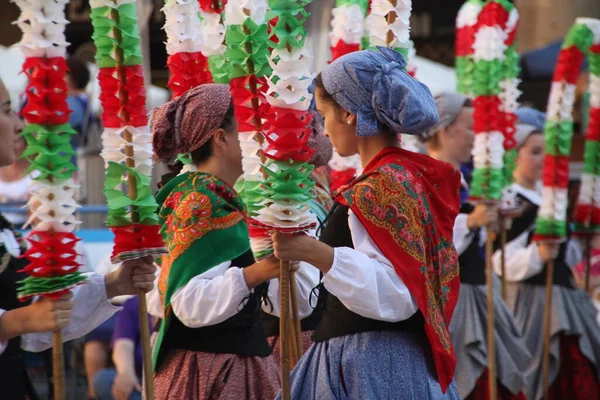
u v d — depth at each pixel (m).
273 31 5.46
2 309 5.41
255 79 5.91
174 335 6.40
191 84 6.98
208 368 6.30
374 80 5.68
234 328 6.38
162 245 5.61
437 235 5.78
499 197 9.15
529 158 11.25
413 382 5.69
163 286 6.39
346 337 5.79
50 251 5.15
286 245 5.48
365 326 5.73
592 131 11.09
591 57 10.83
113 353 9.55
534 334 10.70
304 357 6.01
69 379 12.48
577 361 10.71
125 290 5.82
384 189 5.59
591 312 10.97
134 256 5.50
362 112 5.74
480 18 9.34
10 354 5.61
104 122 5.46
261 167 5.62
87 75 14.27
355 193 5.66
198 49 7.00
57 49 5.08
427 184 5.77
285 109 5.46
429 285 5.64
